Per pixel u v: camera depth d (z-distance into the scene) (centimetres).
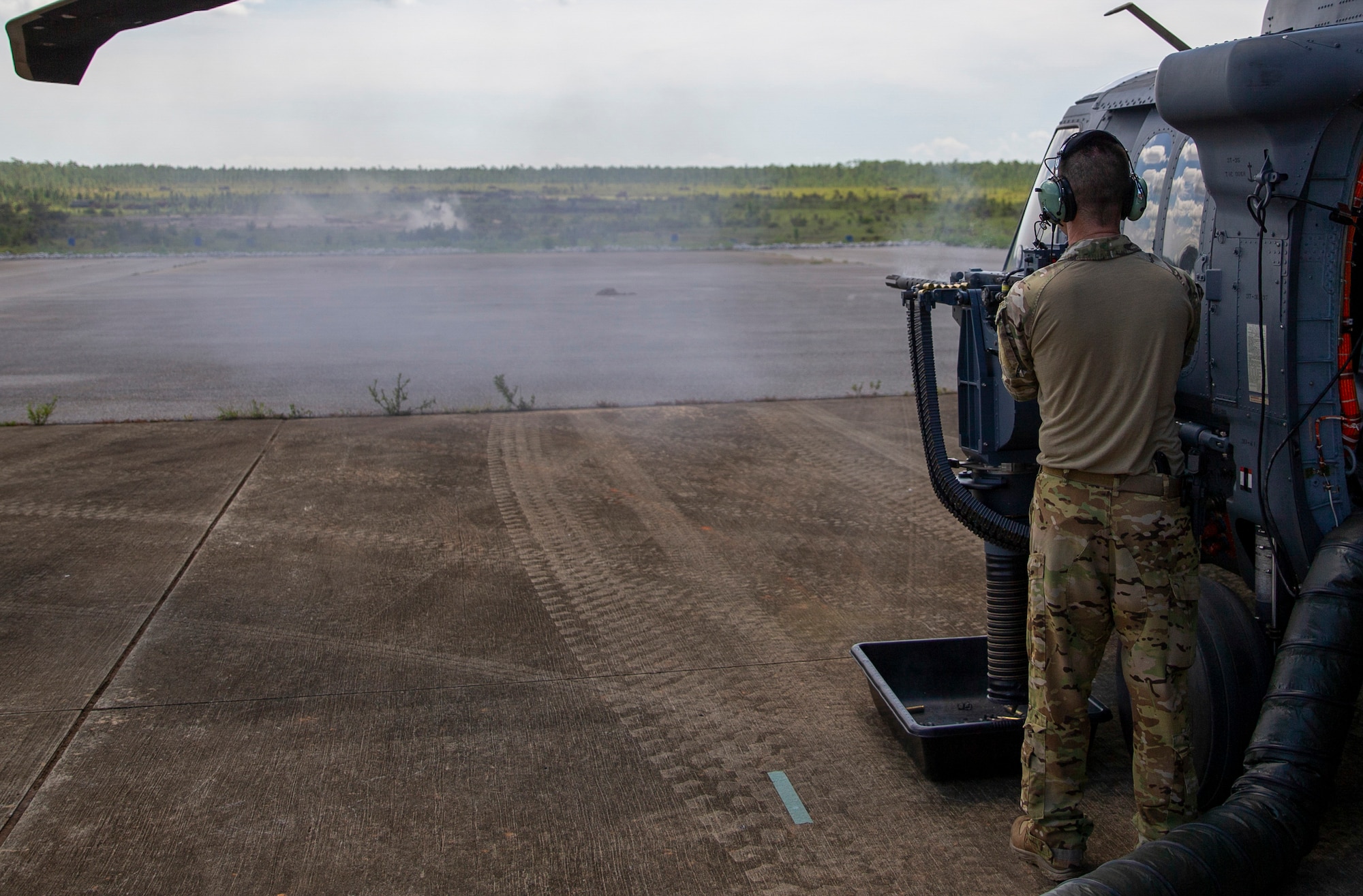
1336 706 247
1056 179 249
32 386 1043
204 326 1580
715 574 507
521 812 300
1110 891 217
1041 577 254
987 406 317
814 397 962
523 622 446
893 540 557
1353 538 256
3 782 316
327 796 308
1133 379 236
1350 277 265
